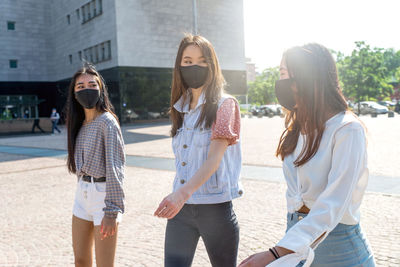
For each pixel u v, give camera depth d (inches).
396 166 357.7
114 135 101.3
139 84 1433.3
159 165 440.8
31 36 1817.2
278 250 56.2
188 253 92.2
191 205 89.3
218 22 1620.3
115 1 1391.5
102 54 1512.1
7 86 1777.8
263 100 2864.2
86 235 106.0
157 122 1466.5
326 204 57.6
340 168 58.4
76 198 106.3
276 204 247.1
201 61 89.8
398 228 189.8
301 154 64.3
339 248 62.0
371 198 249.9
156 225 216.5
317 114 61.6
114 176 99.0
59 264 167.6
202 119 89.0
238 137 89.3
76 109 106.7
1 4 1744.6
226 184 89.1
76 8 1635.1
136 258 170.1
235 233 91.0
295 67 63.0
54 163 501.7
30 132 1196.5
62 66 1795.0
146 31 1446.9
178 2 1513.3
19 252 183.9
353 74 1950.1
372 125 914.1
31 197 304.5
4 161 553.3
